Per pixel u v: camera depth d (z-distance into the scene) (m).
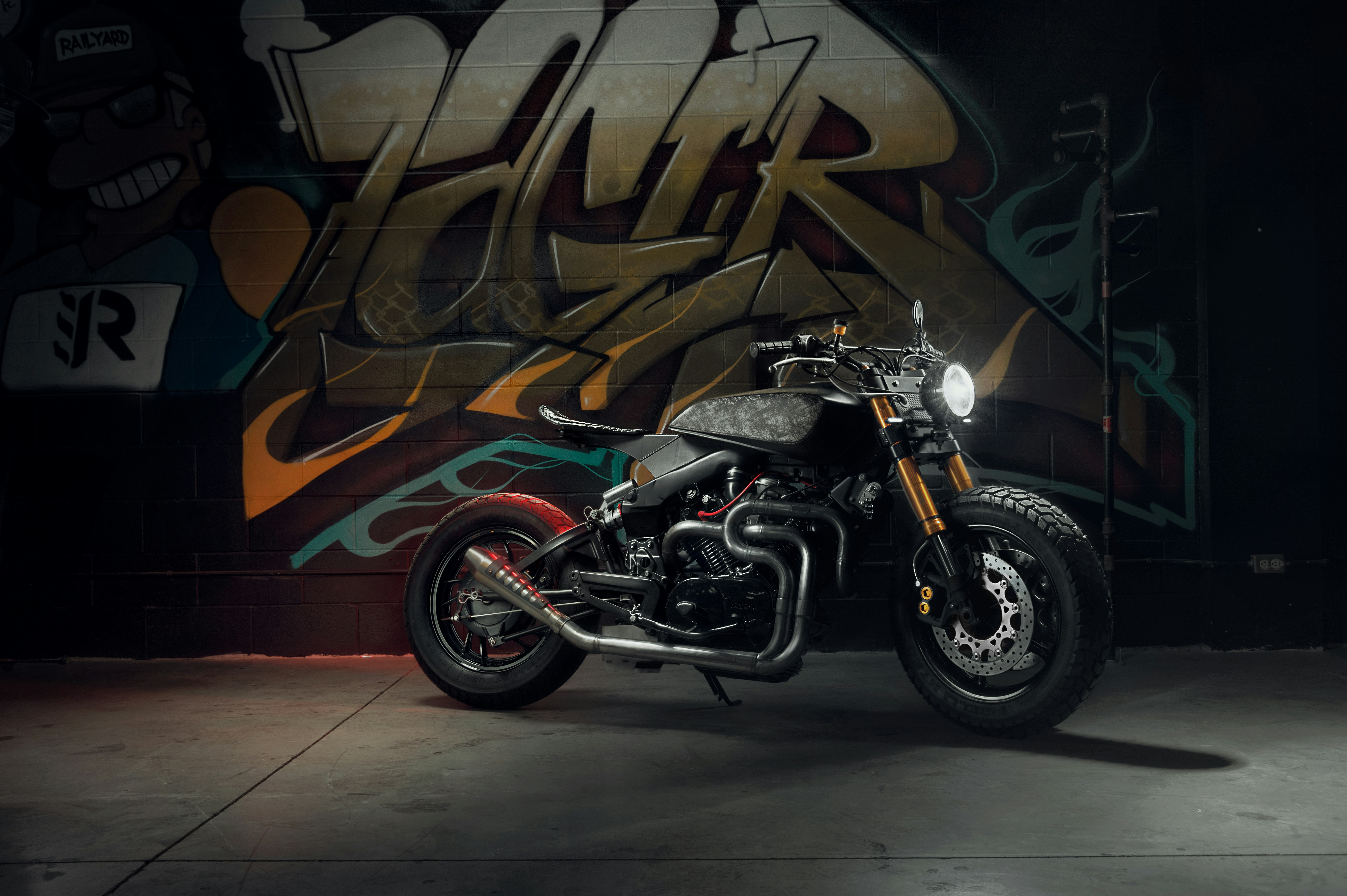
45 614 3.60
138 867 1.72
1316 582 3.54
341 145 3.64
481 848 1.79
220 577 3.62
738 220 3.62
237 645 3.62
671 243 3.62
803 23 3.62
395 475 3.63
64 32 3.63
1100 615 2.31
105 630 3.61
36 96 3.62
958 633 2.45
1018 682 3.10
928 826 1.88
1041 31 3.63
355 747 2.47
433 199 3.64
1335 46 3.65
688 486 2.66
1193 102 3.62
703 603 2.47
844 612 3.58
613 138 3.63
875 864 1.70
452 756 2.38
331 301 3.64
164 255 3.63
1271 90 3.56
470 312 3.64
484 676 2.84
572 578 2.75
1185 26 3.62
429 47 3.64
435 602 2.97
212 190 3.64
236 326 3.63
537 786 2.14
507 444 3.63
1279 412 3.55
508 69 3.64
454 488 3.63
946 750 2.39
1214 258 3.56
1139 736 2.49
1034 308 3.62
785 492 2.55
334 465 3.63
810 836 1.84
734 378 3.61
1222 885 1.61
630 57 3.63
